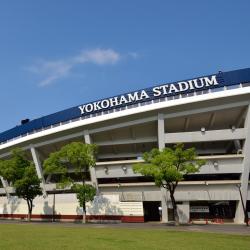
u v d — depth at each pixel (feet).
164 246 71.36
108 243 75.10
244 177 193.57
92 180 213.66
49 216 212.23
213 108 197.06
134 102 207.21
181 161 162.20
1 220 214.48
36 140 235.20
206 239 88.48
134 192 208.85
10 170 196.95
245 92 189.78
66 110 225.35
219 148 220.43
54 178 243.60
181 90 200.54
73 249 63.26
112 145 226.38
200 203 210.59
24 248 64.03
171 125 213.46
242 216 192.24
